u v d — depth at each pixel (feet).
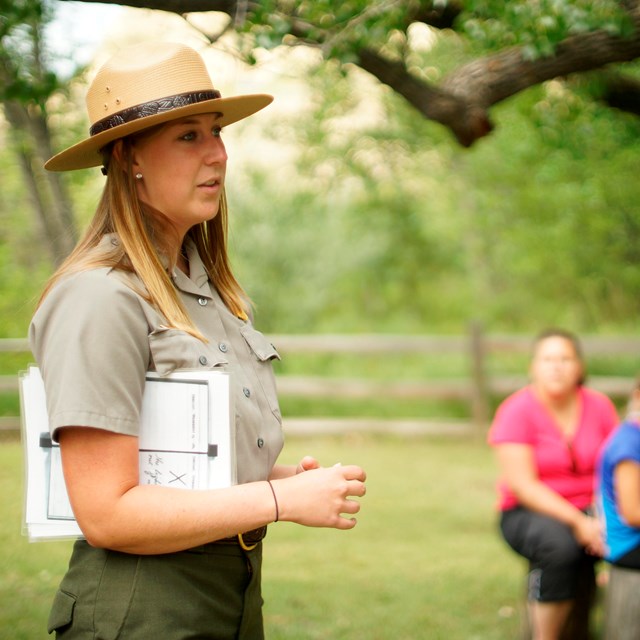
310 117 74.69
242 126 73.72
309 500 10.93
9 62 25.54
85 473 10.45
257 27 22.29
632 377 80.38
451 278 137.08
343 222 116.37
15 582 30.53
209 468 11.03
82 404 10.32
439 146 81.10
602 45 26.22
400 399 76.02
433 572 35.76
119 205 11.56
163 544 10.55
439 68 44.50
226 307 12.93
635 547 23.27
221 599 11.65
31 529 11.15
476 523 44.01
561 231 83.66
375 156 82.12
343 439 67.97
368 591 33.12
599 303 108.99
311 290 116.78
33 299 12.66
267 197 100.32
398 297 141.18
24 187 37.50
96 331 10.57
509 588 33.78
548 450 25.76
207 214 11.87
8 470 38.91
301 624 29.55
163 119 11.35
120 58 11.86
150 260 11.37
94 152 12.16
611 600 23.54
